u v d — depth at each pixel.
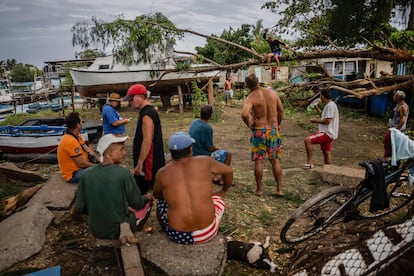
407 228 2.17
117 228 2.91
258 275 2.91
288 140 9.05
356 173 5.14
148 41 8.59
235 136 9.59
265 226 3.86
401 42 10.46
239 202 4.53
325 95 5.61
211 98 12.34
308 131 10.29
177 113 14.38
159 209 3.16
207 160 3.03
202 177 2.93
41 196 4.06
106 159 2.93
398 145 3.45
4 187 5.17
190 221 2.90
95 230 2.93
